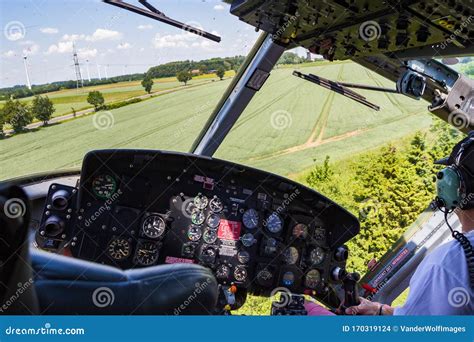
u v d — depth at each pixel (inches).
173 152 130.6
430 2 78.0
